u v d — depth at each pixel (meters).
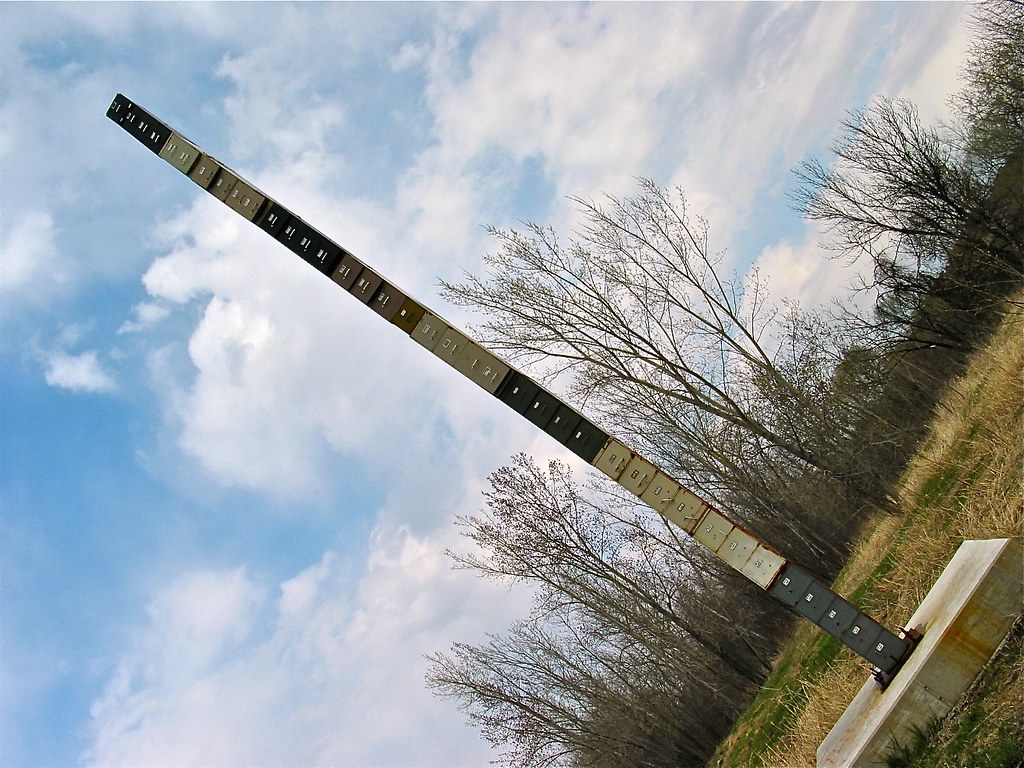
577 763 33.94
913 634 9.21
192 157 11.59
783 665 23.72
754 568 9.79
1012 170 25.89
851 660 13.21
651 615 32.38
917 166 25.69
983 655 8.10
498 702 32.81
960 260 26.55
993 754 6.82
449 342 10.69
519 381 10.52
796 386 25.89
